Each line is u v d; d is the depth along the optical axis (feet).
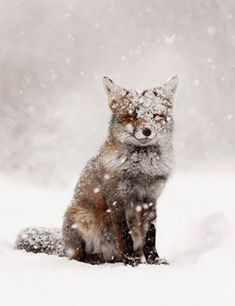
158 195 25.98
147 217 25.89
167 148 25.43
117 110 25.16
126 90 25.29
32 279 20.85
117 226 25.07
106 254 26.53
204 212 43.78
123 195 25.11
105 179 25.02
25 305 17.58
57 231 29.30
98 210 25.85
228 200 50.70
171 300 17.75
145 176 25.25
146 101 24.63
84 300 17.97
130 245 25.04
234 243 24.45
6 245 30.07
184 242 29.07
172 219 40.63
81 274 21.66
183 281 19.92
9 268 23.30
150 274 21.29
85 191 26.09
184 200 51.11
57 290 19.16
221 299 17.65
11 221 42.11
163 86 25.50
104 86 25.81
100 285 19.72
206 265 21.83
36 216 44.86
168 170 25.67
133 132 24.38
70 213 26.61
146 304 17.42
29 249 28.78
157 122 24.48
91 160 26.84
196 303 17.37
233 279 19.65
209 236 27.35
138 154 25.07
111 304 17.52
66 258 26.66
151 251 25.82
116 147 25.02
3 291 19.22
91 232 26.14
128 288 19.22
